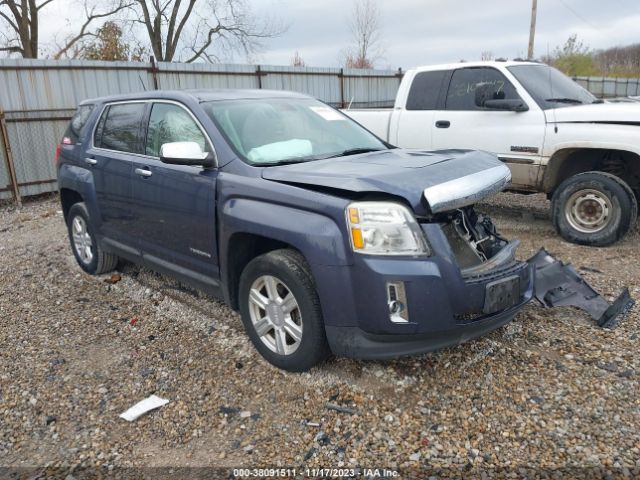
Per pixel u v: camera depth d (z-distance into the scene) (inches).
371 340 122.6
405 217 119.0
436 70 290.5
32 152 417.1
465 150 159.5
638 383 130.0
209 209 150.9
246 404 129.6
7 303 201.0
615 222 231.9
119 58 903.7
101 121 209.3
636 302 176.9
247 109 168.1
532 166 252.7
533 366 138.9
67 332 173.5
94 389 139.6
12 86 402.6
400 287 117.5
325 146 166.7
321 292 124.3
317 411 125.0
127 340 166.2
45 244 285.1
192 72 487.8
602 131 230.8
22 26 836.0
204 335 166.6
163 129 175.6
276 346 141.2
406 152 159.2
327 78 599.8
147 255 185.5
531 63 279.6
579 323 162.7
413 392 130.0
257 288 143.9
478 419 119.3
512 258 143.8
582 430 114.1
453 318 120.6
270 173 140.1
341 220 120.7
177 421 125.1
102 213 204.2
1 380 144.9
